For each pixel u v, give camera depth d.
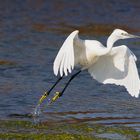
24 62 20.17
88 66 13.28
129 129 13.62
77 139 12.52
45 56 21.11
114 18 28.00
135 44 23.22
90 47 12.84
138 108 15.66
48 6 29.48
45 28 25.62
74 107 15.48
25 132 12.99
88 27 26.25
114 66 12.84
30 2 29.94
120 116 14.77
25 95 16.39
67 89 17.36
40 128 13.39
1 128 13.23
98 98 16.56
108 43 12.70
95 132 13.23
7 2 29.66
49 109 15.17
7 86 17.28
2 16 27.30
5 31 24.56
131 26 26.64
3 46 22.16
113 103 16.08
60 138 12.55
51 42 23.19
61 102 15.92
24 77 18.48
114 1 30.70
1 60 20.25
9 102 15.64
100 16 28.31
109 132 13.28
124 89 17.55
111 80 12.91
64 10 29.09
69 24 26.67
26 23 26.34
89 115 14.77
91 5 30.00
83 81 18.30
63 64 11.26
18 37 23.73
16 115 14.49
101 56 12.94
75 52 13.01
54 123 13.89
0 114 14.50
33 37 23.88
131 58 12.51
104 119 14.43
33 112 14.80
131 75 12.56
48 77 18.61
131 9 29.64
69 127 13.57
